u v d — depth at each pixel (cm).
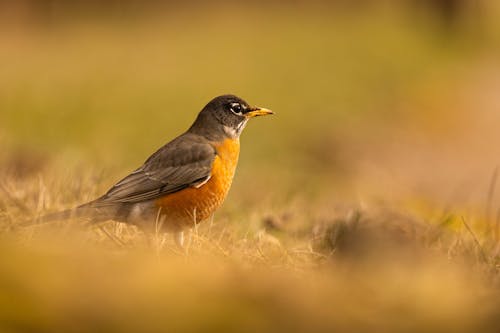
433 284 508
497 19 5184
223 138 881
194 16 5044
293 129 2669
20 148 1295
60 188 899
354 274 567
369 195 1328
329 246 744
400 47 4275
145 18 4972
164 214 804
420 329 390
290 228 940
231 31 4547
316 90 3303
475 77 4062
